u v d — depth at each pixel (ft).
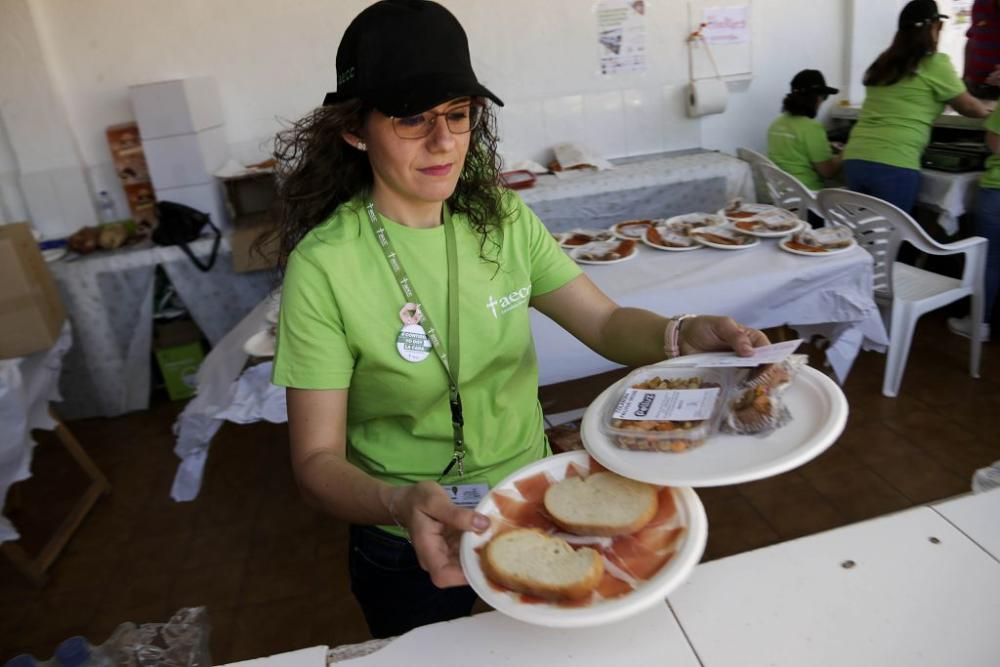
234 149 11.39
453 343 3.10
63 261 10.02
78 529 8.04
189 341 10.73
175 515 8.14
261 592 6.79
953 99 9.27
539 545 2.33
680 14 12.05
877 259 8.20
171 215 10.09
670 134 12.70
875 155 9.74
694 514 2.35
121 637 3.12
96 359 10.31
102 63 10.71
